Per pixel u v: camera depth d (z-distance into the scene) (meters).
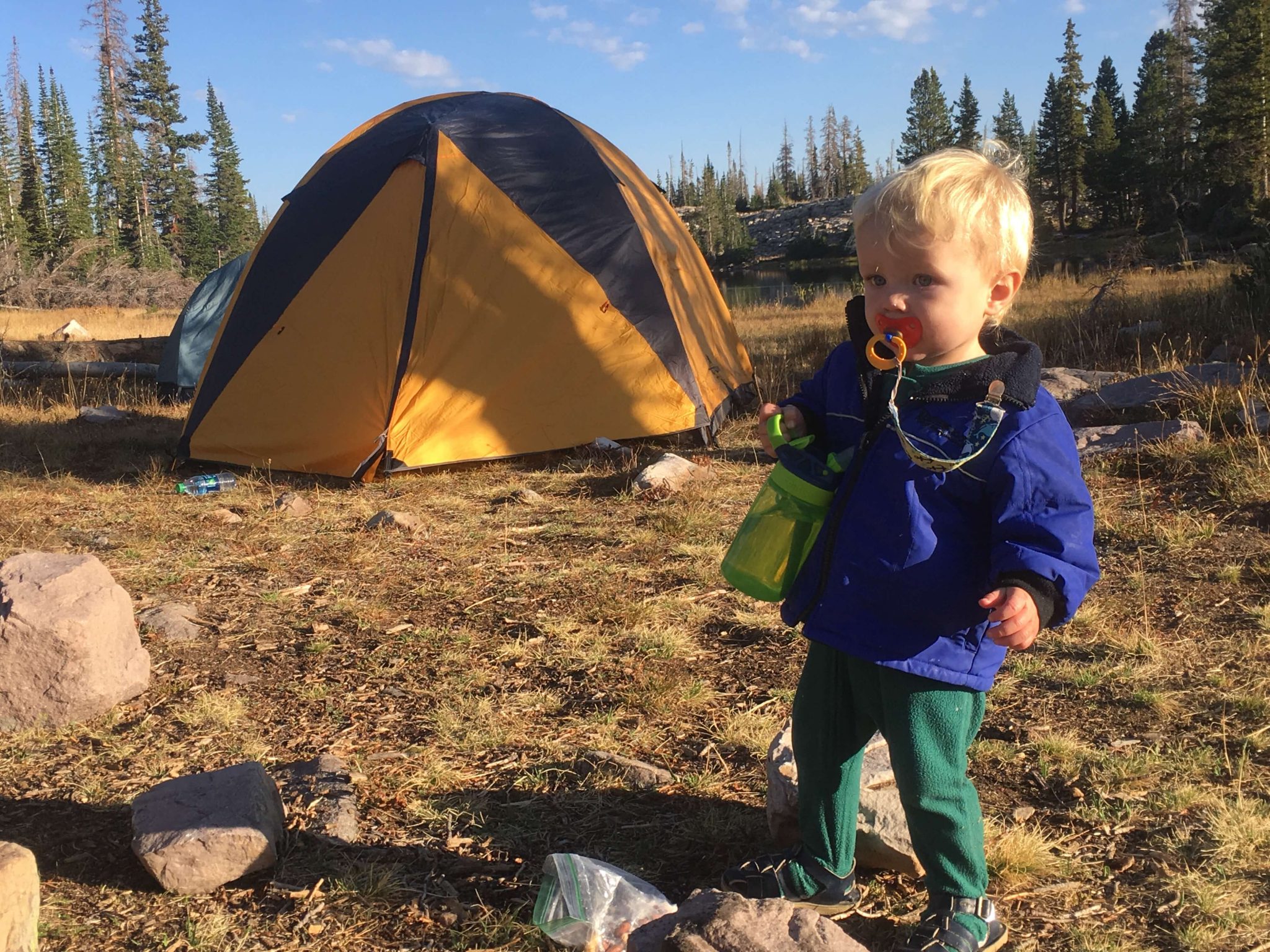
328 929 2.43
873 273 2.01
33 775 3.22
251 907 2.52
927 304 1.95
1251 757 3.15
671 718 3.60
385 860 2.70
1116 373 9.03
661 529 5.97
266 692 3.87
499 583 5.15
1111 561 5.14
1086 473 6.68
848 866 2.40
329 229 8.34
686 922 1.99
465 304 8.04
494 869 2.67
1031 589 1.87
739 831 2.84
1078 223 73.75
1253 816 2.76
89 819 2.94
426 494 7.17
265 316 8.30
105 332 25.02
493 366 8.02
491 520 6.41
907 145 87.62
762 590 2.25
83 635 3.60
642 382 8.35
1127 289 16.70
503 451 7.94
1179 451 6.58
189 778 2.83
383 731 3.52
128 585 5.16
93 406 11.60
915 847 2.19
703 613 4.62
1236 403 7.22
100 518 6.62
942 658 2.05
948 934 2.12
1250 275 11.92
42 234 67.50
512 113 9.00
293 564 5.55
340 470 7.77
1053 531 1.91
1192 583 4.77
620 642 4.31
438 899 2.53
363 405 7.88
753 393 10.34
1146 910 2.44
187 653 4.26
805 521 2.19
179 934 2.41
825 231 98.06
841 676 2.25
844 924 2.41
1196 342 10.65
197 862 2.57
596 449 7.95
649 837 2.83
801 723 2.33
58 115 72.25
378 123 9.00
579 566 5.39
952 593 2.03
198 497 7.23
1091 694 3.67
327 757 3.20
